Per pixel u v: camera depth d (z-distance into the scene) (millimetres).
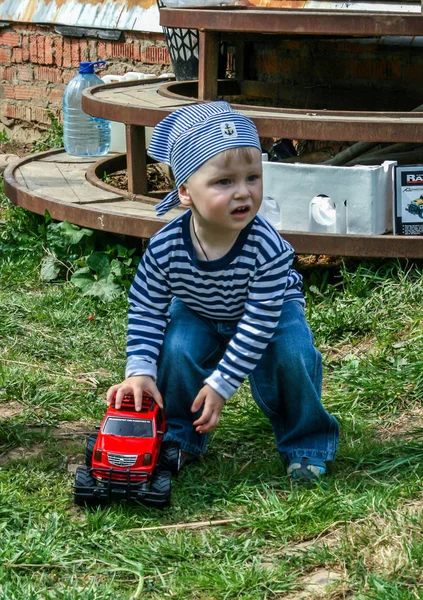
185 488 3025
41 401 3838
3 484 3023
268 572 2494
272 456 3311
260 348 2852
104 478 2855
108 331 4688
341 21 5051
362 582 2426
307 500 2857
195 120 2707
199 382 3072
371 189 4887
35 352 4430
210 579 2457
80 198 5770
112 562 2570
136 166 5805
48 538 2668
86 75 7469
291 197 5059
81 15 9047
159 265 2895
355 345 4406
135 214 5309
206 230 2791
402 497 2902
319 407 3076
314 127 4977
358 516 2791
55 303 5055
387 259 5066
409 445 3291
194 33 6891
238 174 2645
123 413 2926
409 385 3854
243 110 5449
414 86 6570
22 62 9930
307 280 5145
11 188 6125
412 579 2426
